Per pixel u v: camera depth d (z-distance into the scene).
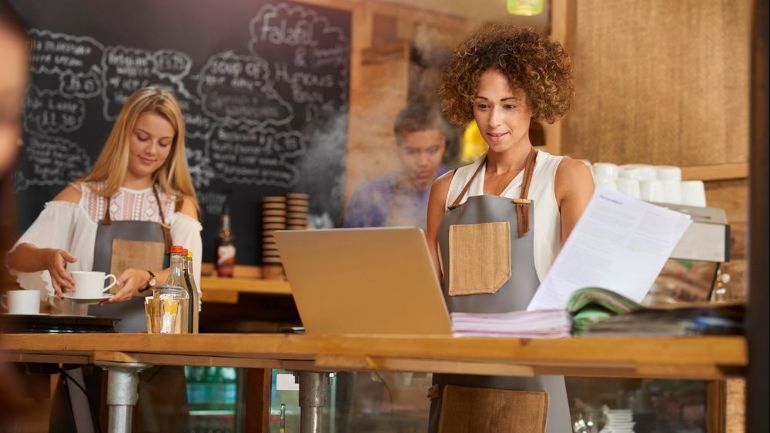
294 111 5.93
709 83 3.93
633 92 4.12
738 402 3.03
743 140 3.84
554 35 4.34
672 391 3.06
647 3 4.10
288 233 1.94
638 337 1.38
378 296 1.86
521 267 2.31
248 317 5.62
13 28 0.84
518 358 1.43
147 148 3.74
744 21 3.86
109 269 3.63
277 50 5.91
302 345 1.70
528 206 2.34
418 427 3.16
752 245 1.26
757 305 1.24
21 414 0.93
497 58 2.38
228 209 5.66
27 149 5.24
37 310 2.76
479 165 2.52
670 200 3.39
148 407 3.58
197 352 2.01
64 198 3.70
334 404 3.15
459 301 2.36
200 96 5.69
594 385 3.09
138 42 5.55
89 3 5.43
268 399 3.05
